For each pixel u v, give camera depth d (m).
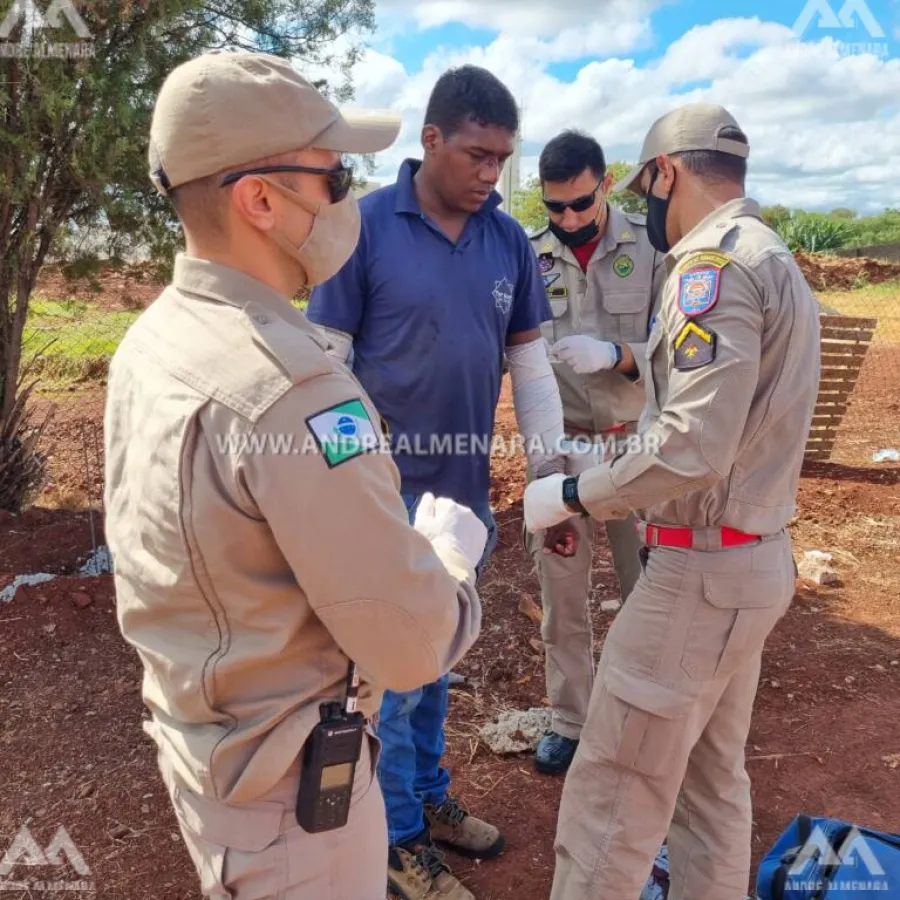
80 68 4.27
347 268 2.24
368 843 1.37
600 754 1.98
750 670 2.07
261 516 1.14
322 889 1.31
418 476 2.37
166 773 1.38
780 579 1.93
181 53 4.75
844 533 5.46
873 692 3.59
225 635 1.22
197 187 1.20
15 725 3.29
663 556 1.92
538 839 2.76
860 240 38.19
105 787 2.94
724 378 1.70
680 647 1.89
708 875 2.13
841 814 2.86
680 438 1.74
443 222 2.30
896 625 4.19
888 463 7.24
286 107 1.18
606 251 3.06
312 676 1.27
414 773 2.49
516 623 4.17
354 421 1.15
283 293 1.30
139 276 5.58
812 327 1.85
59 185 4.77
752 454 1.85
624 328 3.08
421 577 1.19
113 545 1.32
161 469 1.16
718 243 1.79
